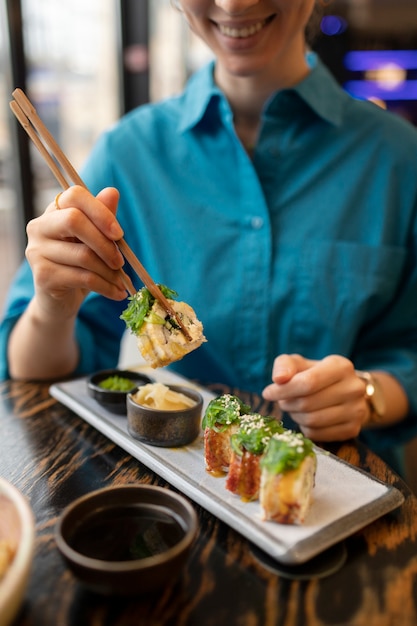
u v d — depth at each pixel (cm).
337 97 77
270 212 74
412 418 71
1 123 103
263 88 75
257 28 65
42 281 56
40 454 53
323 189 75
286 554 40
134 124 80
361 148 75
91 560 37
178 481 48
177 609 38
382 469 53
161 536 42
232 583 40
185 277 75
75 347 72
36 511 46
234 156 75
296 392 56
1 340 71
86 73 124
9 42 97
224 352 75
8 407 62
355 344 79
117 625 37
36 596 38
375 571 41
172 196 76
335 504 45
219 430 49
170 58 145
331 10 142
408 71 148
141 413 53
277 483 43
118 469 52
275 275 73
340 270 74
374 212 75
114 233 51
